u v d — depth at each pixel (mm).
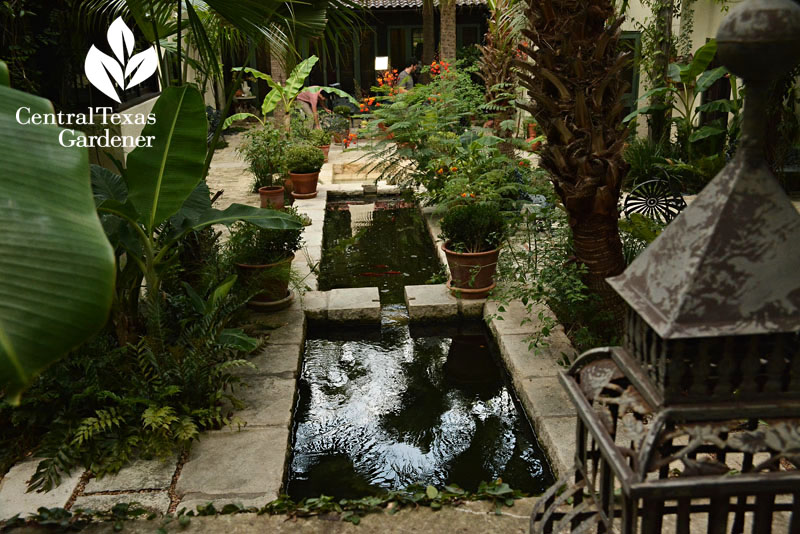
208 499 3449
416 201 10734
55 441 3809
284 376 4957
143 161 4156
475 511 3223
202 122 4160
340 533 3107
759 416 1597
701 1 12648
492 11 11930
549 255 5543
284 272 6078
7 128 1810
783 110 9898
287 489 3943
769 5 1435
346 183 13195
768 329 1508
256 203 11109
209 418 4121
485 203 6824
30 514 3307
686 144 11586
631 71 14078
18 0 5359
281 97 13859
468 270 6516
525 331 5668
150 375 4277
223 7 4602
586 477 2047
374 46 21516
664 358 1583
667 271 1633
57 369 4066
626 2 4941
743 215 1549
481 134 9438
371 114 10531
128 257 4582
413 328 6438
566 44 4426
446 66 12469
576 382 2018
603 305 4930
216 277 5742
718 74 10750
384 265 8367
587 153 4613
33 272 1551
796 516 1679
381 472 4125
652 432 1575
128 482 3609
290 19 5375
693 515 3027
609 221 4805
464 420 4742
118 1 5891
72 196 1729
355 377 5469
